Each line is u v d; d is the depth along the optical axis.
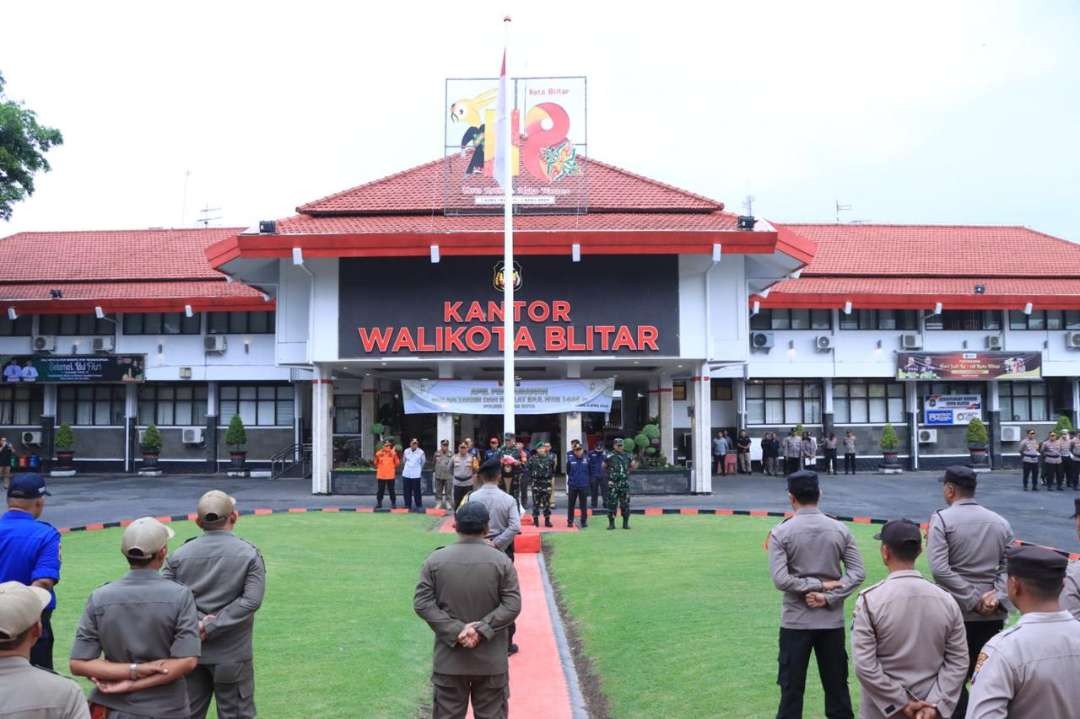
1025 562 3.90
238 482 33.16
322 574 13.84
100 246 40.25
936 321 37.53
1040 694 3.72
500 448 19.34
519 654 9.93
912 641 4.90
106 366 36.94
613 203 27.73
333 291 27.12
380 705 7.77
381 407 33.94
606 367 29.66
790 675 6.27
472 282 26.97
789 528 6.44
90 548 16.45
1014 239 40.97
